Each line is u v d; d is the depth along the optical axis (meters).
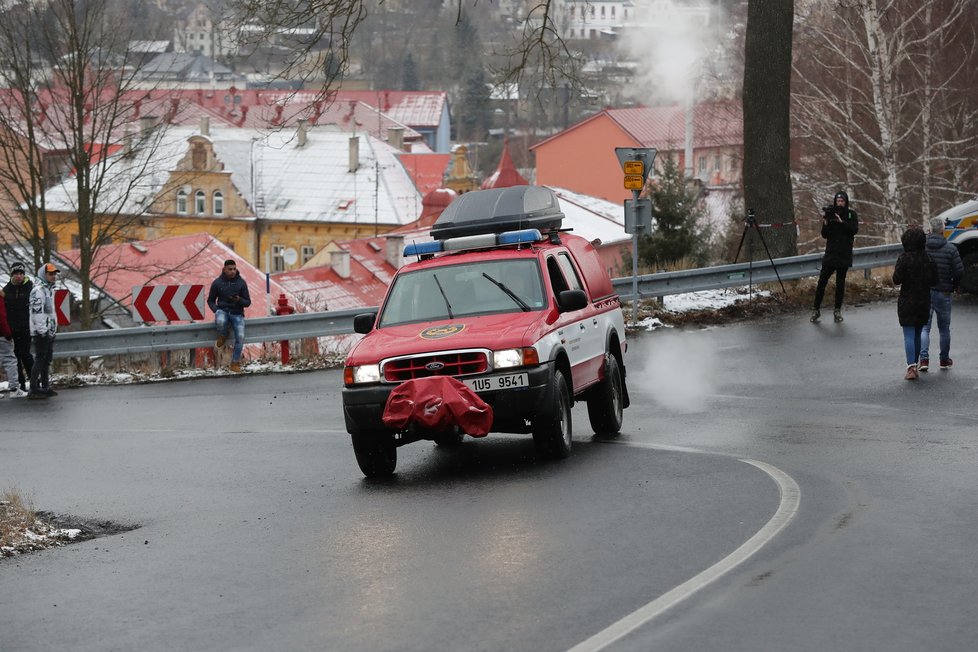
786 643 7.37
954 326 24.34
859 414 16.50
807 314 27.70
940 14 50.56
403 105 160.25
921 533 9.93
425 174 111.25
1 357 24.31
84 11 37.62
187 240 66.81
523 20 30.73
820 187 55.38
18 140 38.62
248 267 66.50
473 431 13.23
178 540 11.38
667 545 9.86
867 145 53.12
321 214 102.69
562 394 14.01
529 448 15.36
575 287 15.66
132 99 40.31
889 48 46.97
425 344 13.65
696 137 79.62
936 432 14.87
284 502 12.88
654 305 28.78
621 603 8.33
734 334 25.41
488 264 14.95
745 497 11.55
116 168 64.31
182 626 8.48
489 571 9.36
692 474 12.84
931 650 7.19
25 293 24.23
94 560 10.79
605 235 87.75
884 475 12.41
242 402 21.34
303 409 20.06
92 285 41.81
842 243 25.91
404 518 11.53
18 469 16.02
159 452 16.72
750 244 29.66
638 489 12.17
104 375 26.03
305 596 9.03
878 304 28.58
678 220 45.12
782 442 14.64
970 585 8.45
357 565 9.85
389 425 13.23
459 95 178.12
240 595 9.20
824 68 53.94
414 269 15.20
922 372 19.80
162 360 28.53
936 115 50.59
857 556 9.27
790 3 30.56
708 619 7.87
